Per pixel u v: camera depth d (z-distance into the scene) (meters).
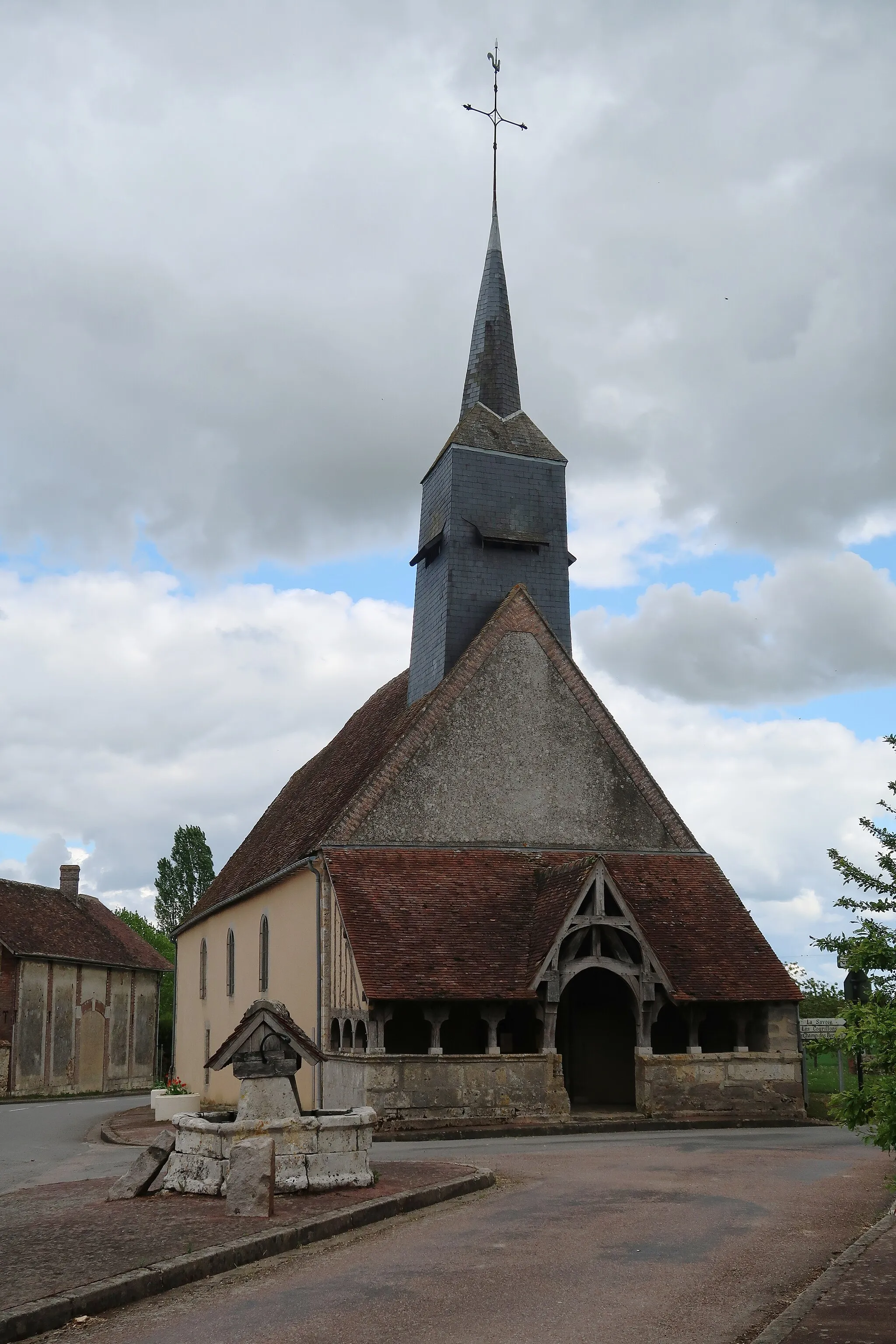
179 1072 41.47
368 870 23.77
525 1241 10.16
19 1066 48.50
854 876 10.28
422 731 25.52
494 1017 22.02
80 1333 7.81
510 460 29.83
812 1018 26.78
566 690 26.89
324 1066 23.56
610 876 22.64
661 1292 8.32
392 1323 7.73
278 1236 10.07
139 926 85.31
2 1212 11.78
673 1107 22.36
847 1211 11.42
